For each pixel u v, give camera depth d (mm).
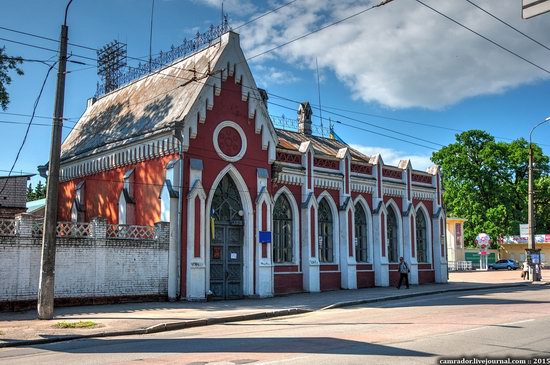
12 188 27969
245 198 25781
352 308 21781
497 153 68875
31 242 19391
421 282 36688
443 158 70750
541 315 17578
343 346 11531
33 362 10398
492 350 11047
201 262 23266
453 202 69750
